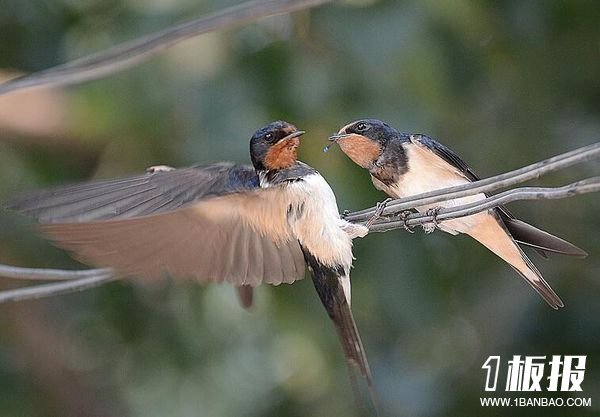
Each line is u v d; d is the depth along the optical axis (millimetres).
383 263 12969
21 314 14961
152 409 14984
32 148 13953
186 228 5711
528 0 13500
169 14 12258
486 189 7012
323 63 12398
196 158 12148
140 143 13094
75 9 13656
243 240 6449
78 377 15234
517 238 8445
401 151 8523
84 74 6918
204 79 12281
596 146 6594
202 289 14469
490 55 13305
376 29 12219
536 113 13664
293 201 6672
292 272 6809
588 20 13680
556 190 6750
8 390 15016
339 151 12156
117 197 5605
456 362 13586
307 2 6562
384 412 13391
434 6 12328
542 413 13055
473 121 13328
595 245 13461
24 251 14094
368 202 12016
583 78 13906
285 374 14805
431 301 13102
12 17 13836
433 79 12336
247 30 12516
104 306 14867
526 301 13414
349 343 6887
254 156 6875
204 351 14766
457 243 13594
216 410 14828
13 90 6973
